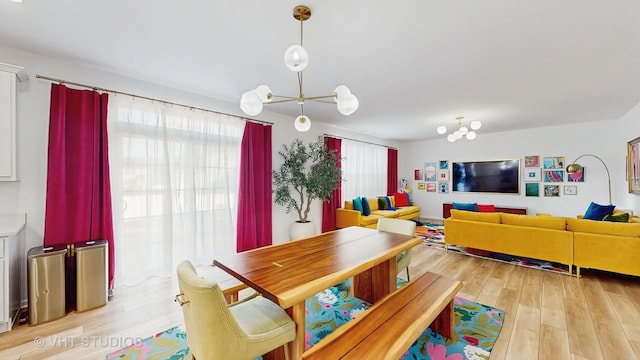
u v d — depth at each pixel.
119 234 2.87
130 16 1.88
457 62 2.60
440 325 2.06
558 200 5.64
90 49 2.36
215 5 1.75
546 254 3.38
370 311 1.71
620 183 4.93
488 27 1.99
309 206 4.89
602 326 2.16
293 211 4.91
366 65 2.67
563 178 5.58
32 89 2.44
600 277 3.22
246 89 3.39
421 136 7.02
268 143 4.36
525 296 2.72
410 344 1.43
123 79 2.94
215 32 2.09
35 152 2.46
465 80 3.06
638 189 3.93
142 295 2.72
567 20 1.89
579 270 3.20
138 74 2.91
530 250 3.50
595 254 3.08
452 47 2.31
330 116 4.83
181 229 3.35
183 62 2.62
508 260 3.86
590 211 4.07
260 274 1.69
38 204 2.48
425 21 1.92
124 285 2.91
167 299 2.64
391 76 2.95
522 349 1.90
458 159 7.04
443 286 2.05
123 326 2.19
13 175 2.23
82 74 2.69
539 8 1.76
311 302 2.66
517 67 2.70
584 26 1.96
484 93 3.50
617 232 3.00
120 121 2.88
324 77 2.99
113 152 2.82
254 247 4.03
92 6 1.77
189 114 3.42
